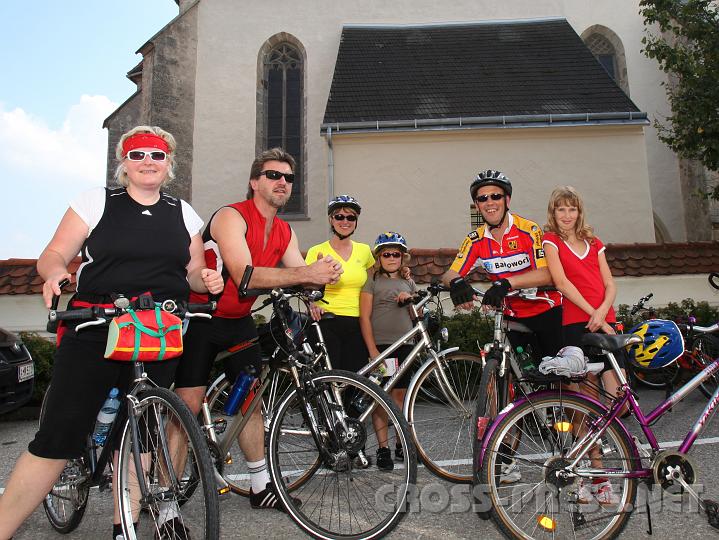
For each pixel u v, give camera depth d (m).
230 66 15.87
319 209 15.07
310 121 15.64
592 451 2.61
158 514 2.31
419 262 7.54
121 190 2.54
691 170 14.91
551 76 14.27
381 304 4.11
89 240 2.40
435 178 12.30
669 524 2.85
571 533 2.62
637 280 7.76
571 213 3.43
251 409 3.10
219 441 3.08
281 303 2.89
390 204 12.23
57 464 2.31
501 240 3.56
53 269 2.23
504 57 15.26
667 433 4.66
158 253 2.46
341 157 12.40
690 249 7.95
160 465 2.28
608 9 16.55
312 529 2.63
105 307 2.28
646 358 2.84
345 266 4.18
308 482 3.09
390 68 14.88
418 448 3.63
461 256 3.66
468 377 3.76
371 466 2.86
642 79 15.95
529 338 3.62
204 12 16.08
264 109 16.08
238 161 15.42
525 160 12.34
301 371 2.81
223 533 2.92
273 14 16.31
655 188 15.38
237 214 3.04
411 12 16.98
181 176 15.27
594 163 12.30
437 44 16.08
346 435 2.70
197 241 2.74
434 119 12.31
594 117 12.20
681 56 9.44
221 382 3.60
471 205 12.20
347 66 14.94
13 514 2.26
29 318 7.21
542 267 3.43
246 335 3.20
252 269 2.79
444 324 6.79
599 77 14.06
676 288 7.72
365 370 3.79
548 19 16.86
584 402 2.60
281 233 3.28
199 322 3.02
